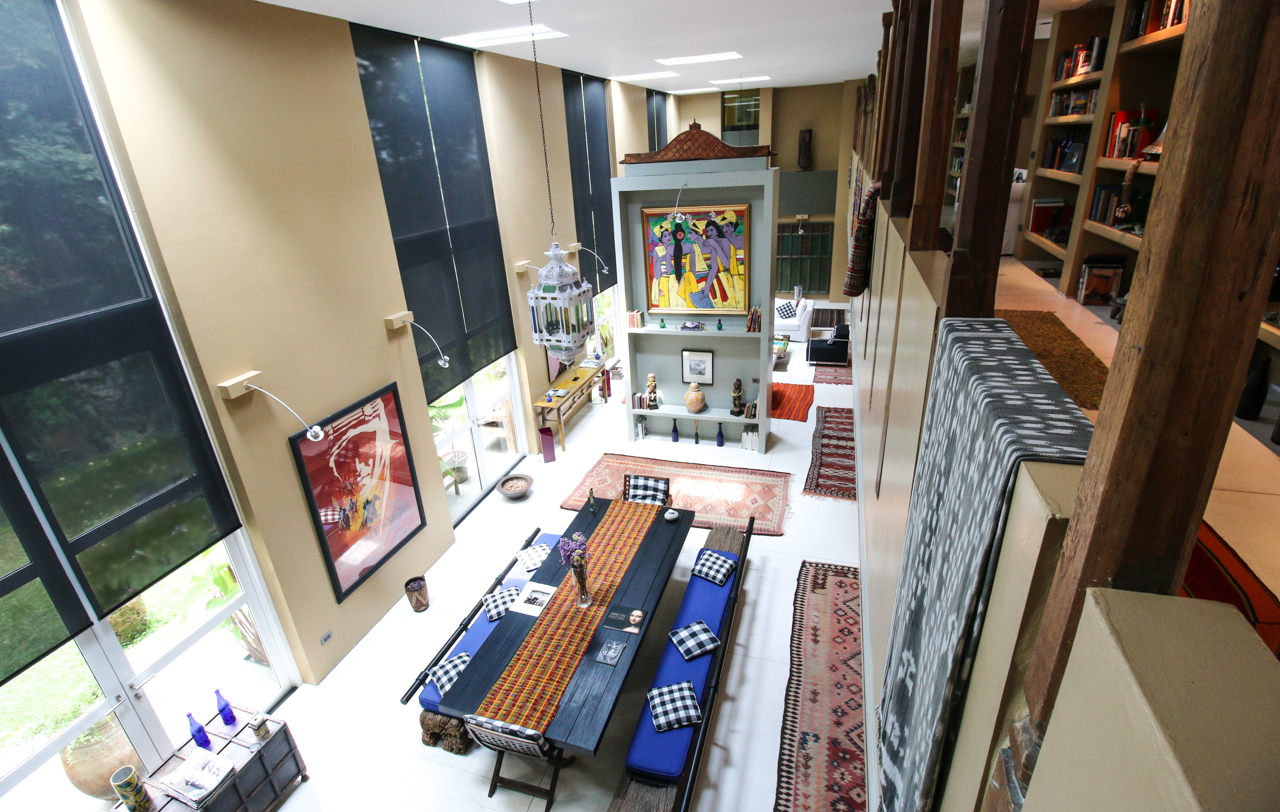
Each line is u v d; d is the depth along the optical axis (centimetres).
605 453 800
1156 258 59
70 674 334
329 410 463
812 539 612
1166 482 65
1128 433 64
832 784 383
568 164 828
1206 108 54
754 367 765
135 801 325
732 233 689
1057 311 253
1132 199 248
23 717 320
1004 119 144
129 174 325
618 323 1042
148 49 326
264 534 415
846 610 519
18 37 284
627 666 388
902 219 345
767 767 396
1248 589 102
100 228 321
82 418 320
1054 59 356
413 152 547
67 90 303
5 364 289
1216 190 55
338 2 388
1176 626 62
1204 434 63
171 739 388
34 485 304
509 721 355
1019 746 89
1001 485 96
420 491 572
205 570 404
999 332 142
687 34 553
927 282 198
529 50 627
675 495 697
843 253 1305
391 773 407
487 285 679
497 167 668
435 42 568
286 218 414
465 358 648
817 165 1320
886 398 339
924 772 131
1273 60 51
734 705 440
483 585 572
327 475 462
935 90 229
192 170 353
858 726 418
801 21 513
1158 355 61
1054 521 79
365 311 492
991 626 103
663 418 830
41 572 310
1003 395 109
